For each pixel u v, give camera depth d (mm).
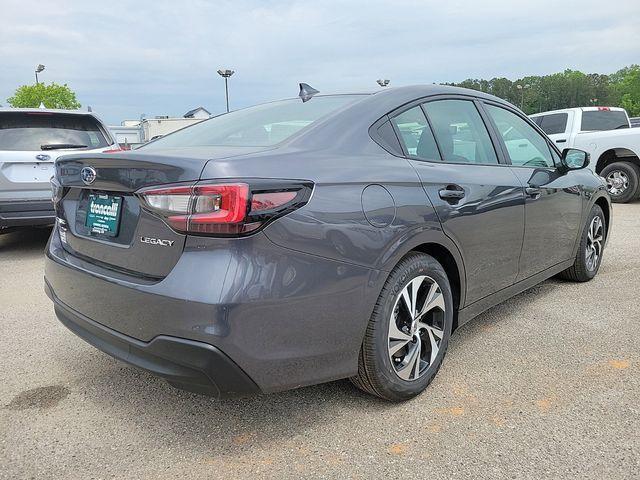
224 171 2023
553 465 2166
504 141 3537
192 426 2514
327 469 2180
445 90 3262
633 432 2375
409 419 2531
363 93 2955
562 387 2799
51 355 3330
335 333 2252
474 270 3025
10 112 6176
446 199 2764
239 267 1971
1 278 5270
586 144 10336
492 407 2619
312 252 2139
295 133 2523
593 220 4562
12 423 2549
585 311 3941
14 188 5875
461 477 2109
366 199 2359
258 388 2094
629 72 106000
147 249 2176
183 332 2002
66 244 2764
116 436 2438
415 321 2650
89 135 6762
